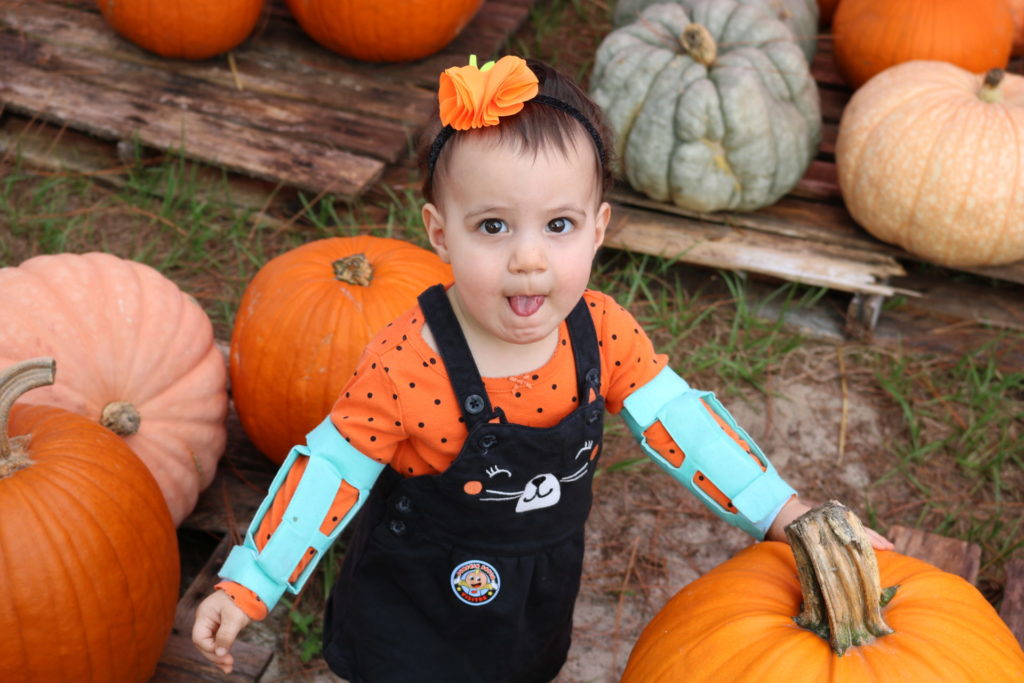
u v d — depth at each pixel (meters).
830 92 4.57
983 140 3.43
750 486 1.93
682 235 3.83
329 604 2.25
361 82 4.36
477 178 1.54
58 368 2.44
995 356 3.69
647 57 3.79
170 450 2.60
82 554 2.05
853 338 3.76
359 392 1.77
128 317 2.56
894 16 4.12
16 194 4.10
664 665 1.81
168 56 4.33
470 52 4.58
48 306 2.48
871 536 1.98
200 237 3.91
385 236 3.96
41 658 2.04
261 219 4.05
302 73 4.39
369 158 4.00
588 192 1.61
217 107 4.17
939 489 3.28
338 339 2.68
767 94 3.73
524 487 1.82
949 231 3.53
